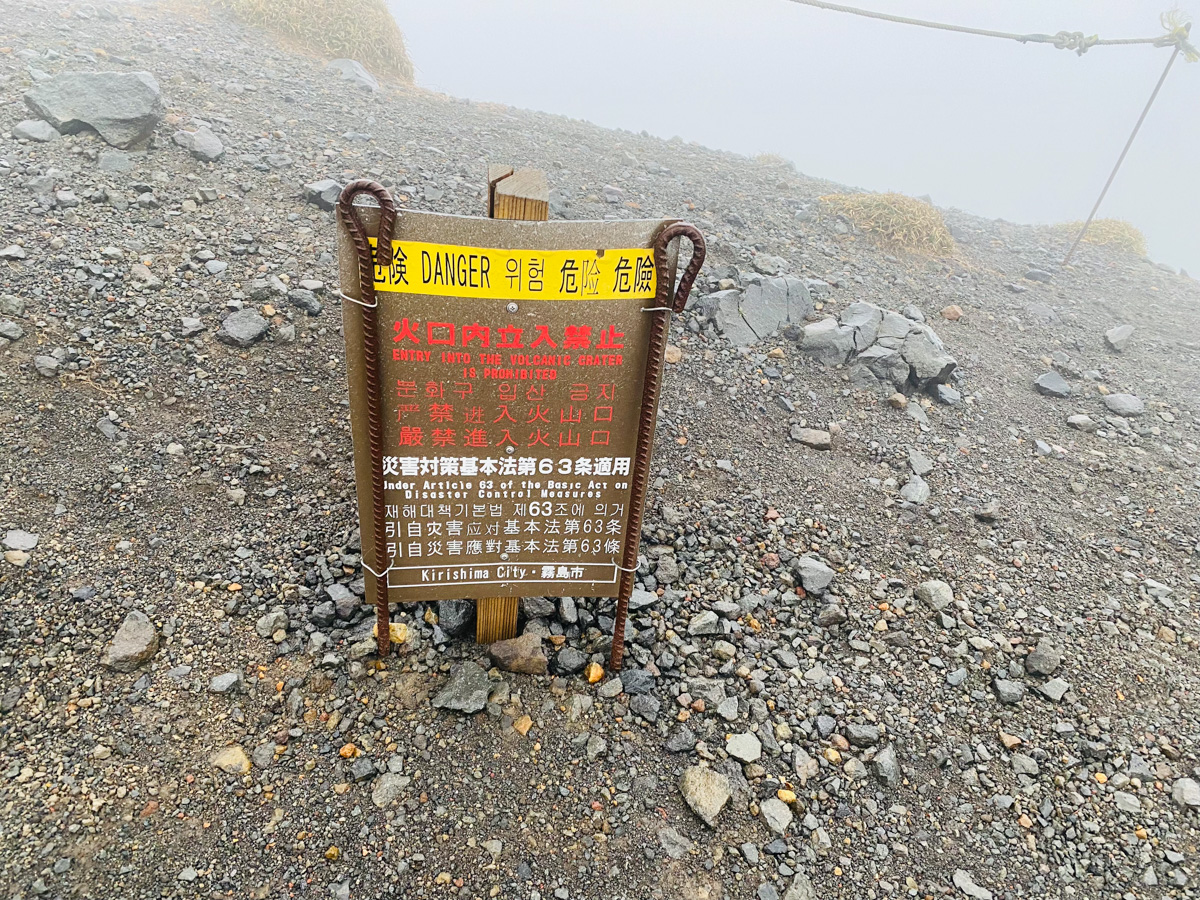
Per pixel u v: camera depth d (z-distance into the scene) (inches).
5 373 57.4
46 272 65.9
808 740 48.8
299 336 70.6
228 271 74.0
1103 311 119.3
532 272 39.6
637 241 39.6
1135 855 44.8
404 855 41.2
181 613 48.9
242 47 138.5
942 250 125.6
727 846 43.4
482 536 46.1
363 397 41.4
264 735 44.9
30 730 42.3
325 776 43.7
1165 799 47.6
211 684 46.1
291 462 60.3
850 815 45.4
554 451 44.1
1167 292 134.3
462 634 52.0
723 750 47.6
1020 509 70.6
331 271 78.7
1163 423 87.7
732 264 100.3
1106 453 80.6
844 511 67.5
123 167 80.9
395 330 40.1
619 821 43.8
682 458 69.9
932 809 46.3
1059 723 51.1
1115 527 69.7
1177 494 74.9
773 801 45.3
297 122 109.5
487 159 119.3
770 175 152.9
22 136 79.3
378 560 45.4
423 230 38.2
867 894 42.3
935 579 61.3
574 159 131.8
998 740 50.2
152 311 66.9
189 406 61.4
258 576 52.1
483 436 43.2
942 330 99.3
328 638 49.8
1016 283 122.1
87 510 52.3
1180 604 61.3
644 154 148.3
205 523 54.2
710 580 58.4
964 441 79.0
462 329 40.4
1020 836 45.4
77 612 47.1
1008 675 54.1
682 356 82.1
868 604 58.3
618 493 45.8
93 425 57.2
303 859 40.5
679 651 53.0
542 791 44.6
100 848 39.1
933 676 53.6
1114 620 59.2
